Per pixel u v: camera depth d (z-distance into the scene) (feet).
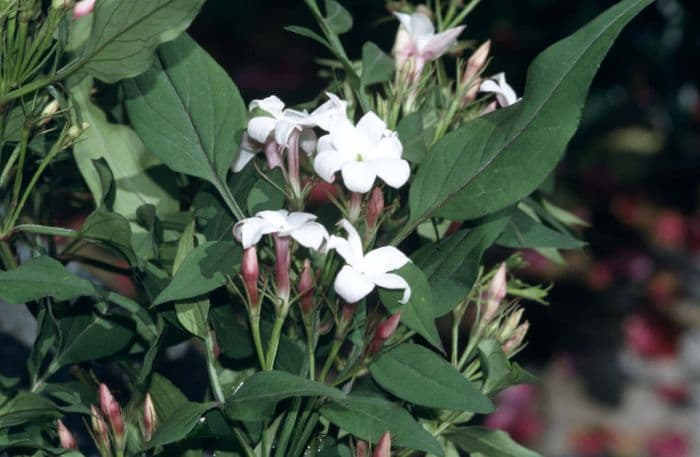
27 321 2.64
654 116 6.30
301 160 2.25
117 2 2.06
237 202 2.18
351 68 2.19
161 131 2.17
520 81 5.47
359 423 2.05
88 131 2.23
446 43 2.23
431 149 2.12
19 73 2.08
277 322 2.08
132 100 2.17
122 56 2.09
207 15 7.30
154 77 2.17
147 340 2.20
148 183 2.24
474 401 2.03
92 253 4.78
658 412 6.11
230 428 2.08
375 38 5.57
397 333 2.11
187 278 2.06
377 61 2.26
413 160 2.16
